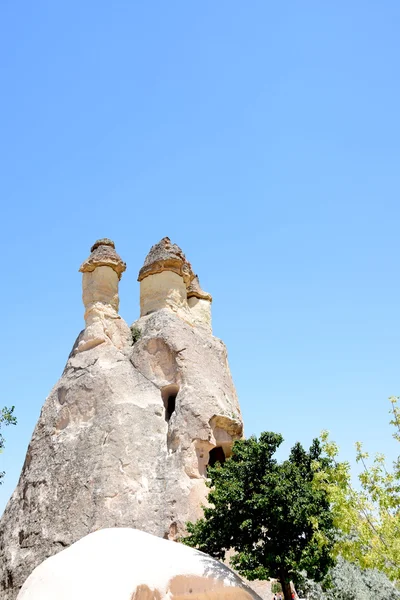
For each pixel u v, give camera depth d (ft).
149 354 121.80
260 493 76.48
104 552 64.13
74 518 99.96
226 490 77.66
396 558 65.16
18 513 110.11
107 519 98.02
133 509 99.09
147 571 62.28
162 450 108.47
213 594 68.33
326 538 71.92
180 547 72.43
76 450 109.29
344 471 72.84
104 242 138.10
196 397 111.04
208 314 149.07
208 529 80.18
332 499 70.69
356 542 68.85
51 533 99.96
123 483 102.58
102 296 131.03
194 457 104.32
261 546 75.25
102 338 125.29
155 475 104.42
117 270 135.85
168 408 119.55
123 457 105.91
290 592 72.90
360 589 91.04
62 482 105.70
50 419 118.83
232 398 127.65
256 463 79.05
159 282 136.05
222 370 128.98
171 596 62.85
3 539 108.88
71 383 120.98
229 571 71.56
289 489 74.02
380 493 70.28
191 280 148.25
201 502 98.99
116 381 118.01
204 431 106.63
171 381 117.60
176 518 96.53
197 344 125.39
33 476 110.93
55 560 63.52
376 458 72.69
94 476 103.55
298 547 73.77
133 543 67.51
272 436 81.51
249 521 73.61
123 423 110.63
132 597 57.47
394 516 69.77
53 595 57.52
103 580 58.54
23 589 61.31
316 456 80.84
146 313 134.72
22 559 99.55
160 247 139.54
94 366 121.19
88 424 113.70
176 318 127.65
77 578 58.95
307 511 72.43
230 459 85.15
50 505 103.86
